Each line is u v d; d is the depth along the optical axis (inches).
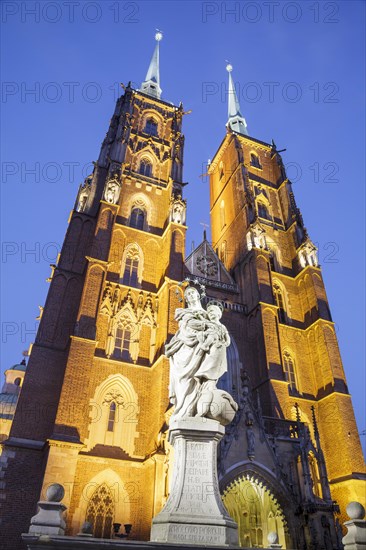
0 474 906.1
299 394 1396.4
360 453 1234.0
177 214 1501.0
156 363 1138.7
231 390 1315.2
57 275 1295.5
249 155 2182.6
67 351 1110.4
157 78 2645.2
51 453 869.8
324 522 851.4
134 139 1793.8
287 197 1988.2
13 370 2176.4
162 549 211.8
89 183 1617.9
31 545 200.8
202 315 348.2
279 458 967.6
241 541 920.9
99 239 1305.4
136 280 1373.0
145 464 990.4
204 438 301.3
